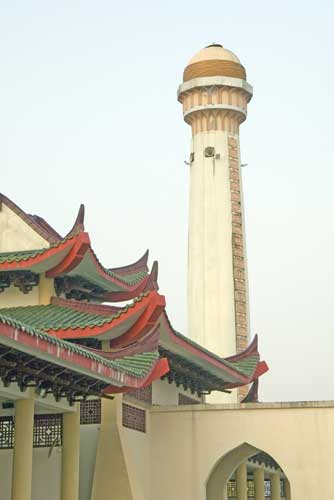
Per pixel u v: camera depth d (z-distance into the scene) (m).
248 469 49.38
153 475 36.97
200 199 63.44
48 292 31.86
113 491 31.47
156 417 37.72
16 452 25.47
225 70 63.84
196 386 43.38
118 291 35.25
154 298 29.03
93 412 32.66
